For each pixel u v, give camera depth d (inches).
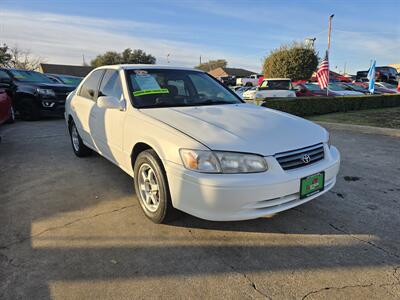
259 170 95.1
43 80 398.3
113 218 120.6
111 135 140.9
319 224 116.5
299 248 101.7
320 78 526.0
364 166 185.3
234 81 1860.2
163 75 150.4
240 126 108.3
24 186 152.6
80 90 188.9
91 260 95.2
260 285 85.0
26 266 92.3
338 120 373.4
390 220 119.5
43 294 81.4
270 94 553.0
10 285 84.6
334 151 121.6
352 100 479.2
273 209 98.5
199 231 111.6
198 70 169.3
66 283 85.4
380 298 80.1
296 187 99.3
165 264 93.6
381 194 143.3
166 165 102.0
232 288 84.0
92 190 147.8
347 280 86.8
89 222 117.6
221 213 94.1
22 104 357.4
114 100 130.3
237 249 101.3
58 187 151.5
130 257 96.8
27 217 121.3
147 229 112.7
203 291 82.8
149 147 118.0
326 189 112.8
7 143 245.1
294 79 1305.4
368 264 93.5
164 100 136.2
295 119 126.2
